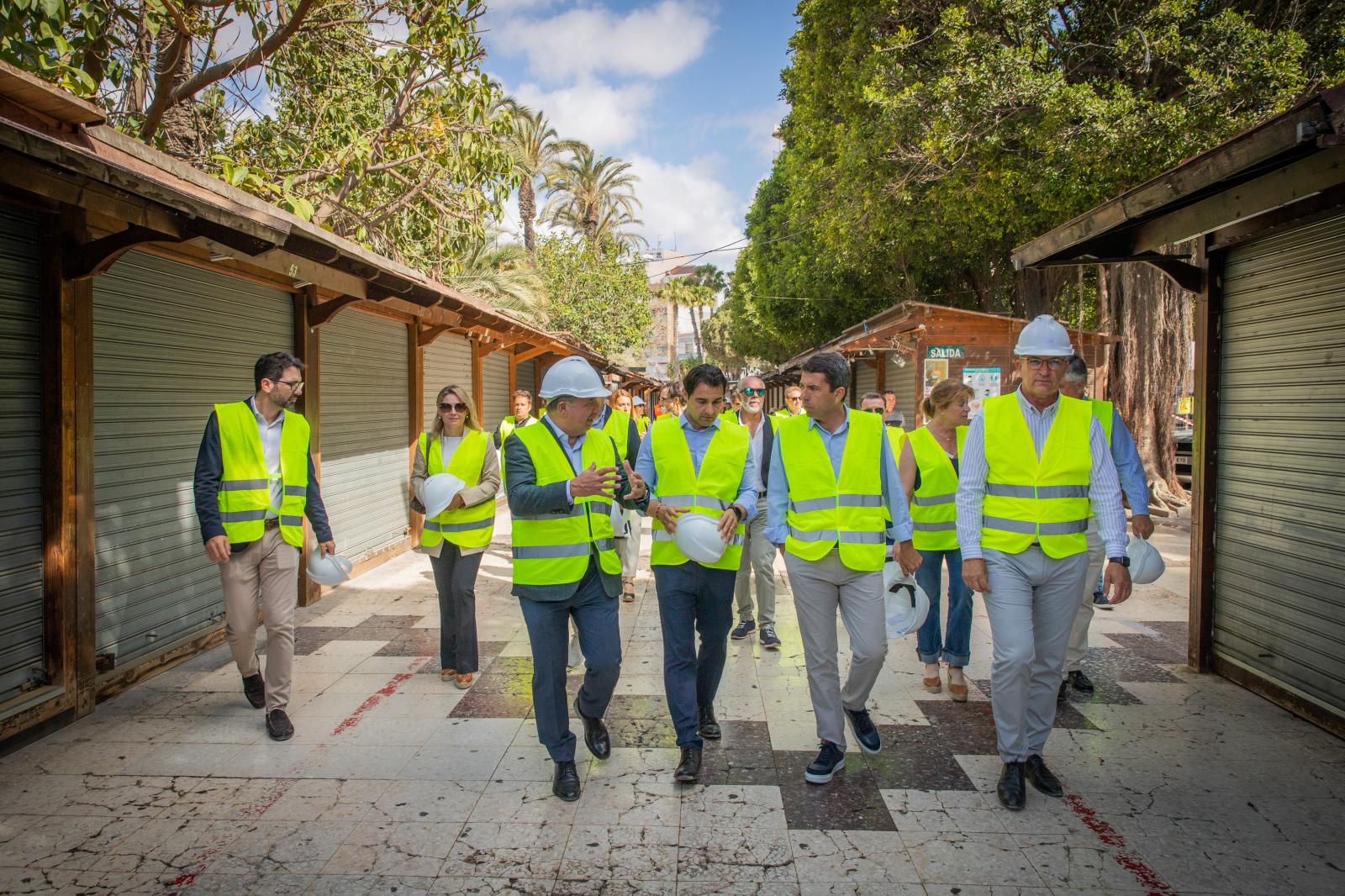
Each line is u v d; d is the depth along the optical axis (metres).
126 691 4.57
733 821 3.15
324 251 5.15
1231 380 4.73
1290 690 4.23
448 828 3.10
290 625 3.98
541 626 3.33
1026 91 10.22
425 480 4.77
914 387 13.70
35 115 3.79
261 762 3.67
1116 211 4.07
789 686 4.69
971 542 3.39
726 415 5.73
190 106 7.93
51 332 3.98
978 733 4.01
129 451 4.66
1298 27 10.70
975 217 11.95
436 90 9.07
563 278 26.98
